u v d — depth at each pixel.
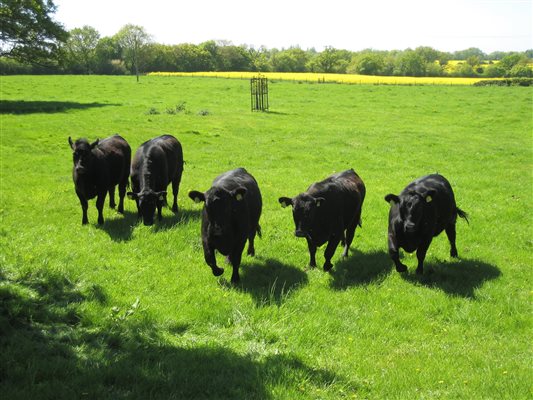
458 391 6.03
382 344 7.30
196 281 9.16
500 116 39.25
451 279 9.91
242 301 8.35
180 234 11.51
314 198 9.42
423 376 6.36
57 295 7.91
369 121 36.00
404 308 8.59
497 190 17.78
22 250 9.73
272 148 25.17
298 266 10.32
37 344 6.33
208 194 8.70
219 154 23.33
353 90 59.62
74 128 27.41
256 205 10.04
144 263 9.91
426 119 37.66
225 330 7.48
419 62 124.88
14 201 13.96
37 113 32.94
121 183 13.43
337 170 20.67
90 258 9.77
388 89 61.81
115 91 52.94
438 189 10.20
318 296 8.76
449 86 69.19
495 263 10.84
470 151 25.61
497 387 6.09
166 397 5.52
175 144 13.79
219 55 133.88
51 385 5.47
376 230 12.80
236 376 6.00
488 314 8.29
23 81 63.06
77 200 14.49
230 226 8.91
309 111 40.47
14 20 39.75
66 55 43.28
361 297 8.83
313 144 26.56
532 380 6.23
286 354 6.67
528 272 10.38
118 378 5.75
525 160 23.73
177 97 48.16
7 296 7.43
